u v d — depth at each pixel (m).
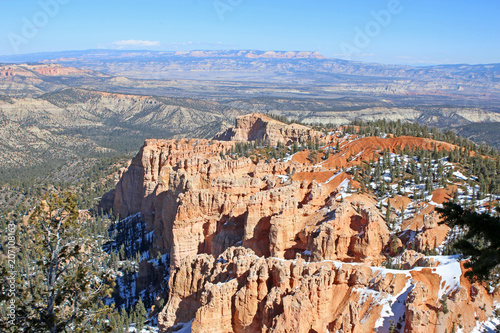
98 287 76.81
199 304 115.25
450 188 154.12
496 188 149.00
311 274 96.38
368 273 96.38
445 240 120.19
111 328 77.12
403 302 89.00
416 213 139.38
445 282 90.50
